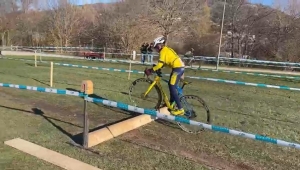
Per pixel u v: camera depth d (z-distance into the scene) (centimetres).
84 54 2656
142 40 3466
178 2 3462
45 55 2652
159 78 627
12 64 1653
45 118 589
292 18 3362
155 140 500
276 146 500
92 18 4338
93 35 3872
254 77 1667
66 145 458
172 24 3447
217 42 3634
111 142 481
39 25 4350
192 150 467
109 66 1820
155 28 3481
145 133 532
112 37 3550
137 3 3659
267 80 1557
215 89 1074
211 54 3512
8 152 420
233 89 1100
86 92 438
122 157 427
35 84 977
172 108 574
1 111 621
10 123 546
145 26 3497
